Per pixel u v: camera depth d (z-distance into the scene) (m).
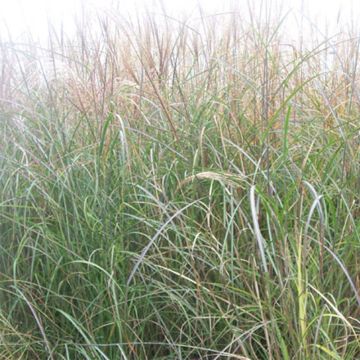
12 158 3.19
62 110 3.55
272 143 3.14
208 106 3.24
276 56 3.64
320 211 2.30
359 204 2.76
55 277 2.89
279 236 2.45
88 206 2.91
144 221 2.70
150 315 2.66
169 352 2.78
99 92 3.33
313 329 2.38
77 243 2.84
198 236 2.68
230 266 2.65
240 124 3.15
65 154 3.09
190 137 3.08
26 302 2.77
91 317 2.68
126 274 2.81
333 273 2.58
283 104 2.80
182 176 2.99
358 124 3.15
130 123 3.27
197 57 3.69
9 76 3.70
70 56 3.97
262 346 2.49
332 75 3.60
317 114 3.32
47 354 2.73
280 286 2.36
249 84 3.21
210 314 2.58
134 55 3.74
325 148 2.79
